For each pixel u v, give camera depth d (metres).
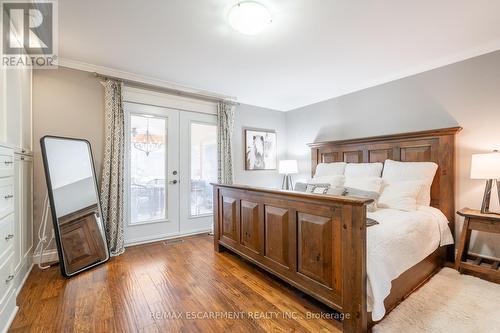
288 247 1.96
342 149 3.79
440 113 2.86
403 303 1.82
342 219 1.53
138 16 1.96
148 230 3.38
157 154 3.47
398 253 1.74
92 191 2.77
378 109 3.46
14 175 1.91
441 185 2.74
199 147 3.88
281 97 4.25
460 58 2.68
